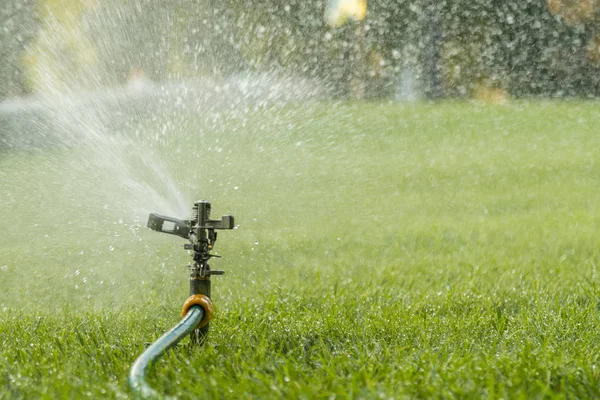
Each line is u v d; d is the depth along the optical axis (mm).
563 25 38906
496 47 39375
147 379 5133
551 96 38375
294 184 20781
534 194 19594
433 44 38844
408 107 34156
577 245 13172
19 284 11078
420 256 12469
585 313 7461
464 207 18094
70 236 14961
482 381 5141
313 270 11242
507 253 12586
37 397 5074
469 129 29875
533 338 6758
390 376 5250
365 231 14961
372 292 9156
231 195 19234
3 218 17578
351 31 36781
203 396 4855
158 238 14016
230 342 6562
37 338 6984
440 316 7930
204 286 6055
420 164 23953
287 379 5113
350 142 27219
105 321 7672
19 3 29719
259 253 12742
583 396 5062
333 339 6738
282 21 34219
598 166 23219
